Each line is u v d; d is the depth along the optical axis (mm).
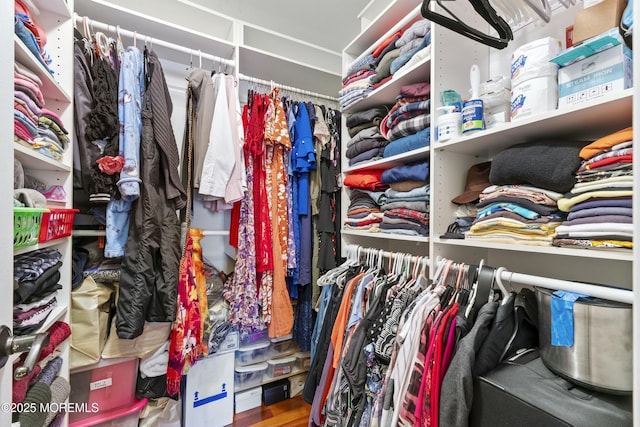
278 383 1841
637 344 499
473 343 731
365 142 1532
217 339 1538
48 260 931
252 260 1541
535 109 809
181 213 1445
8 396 484
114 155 1161
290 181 1736
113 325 1259
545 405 602
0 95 467
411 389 836
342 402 1131
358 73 1588
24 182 910
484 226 948
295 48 2006
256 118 1588
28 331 799
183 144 1479
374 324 1077
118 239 1213
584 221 707
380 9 1614
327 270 1760
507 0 870
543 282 756
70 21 1118
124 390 1308
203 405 1527
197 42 1557
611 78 676
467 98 1180
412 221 1248
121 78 1191
